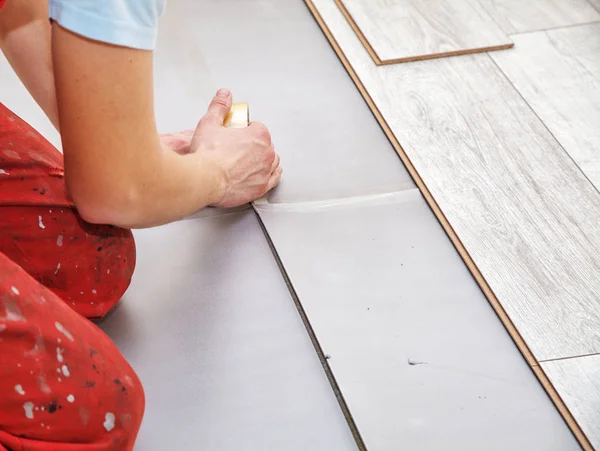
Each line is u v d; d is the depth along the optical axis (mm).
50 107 1203
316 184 1493
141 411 993
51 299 897
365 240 1375
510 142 1594
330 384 1153
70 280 1149
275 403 1127
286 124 1634
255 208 1438
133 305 1272
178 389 1147
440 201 1450
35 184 1074
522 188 1485
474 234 1384
